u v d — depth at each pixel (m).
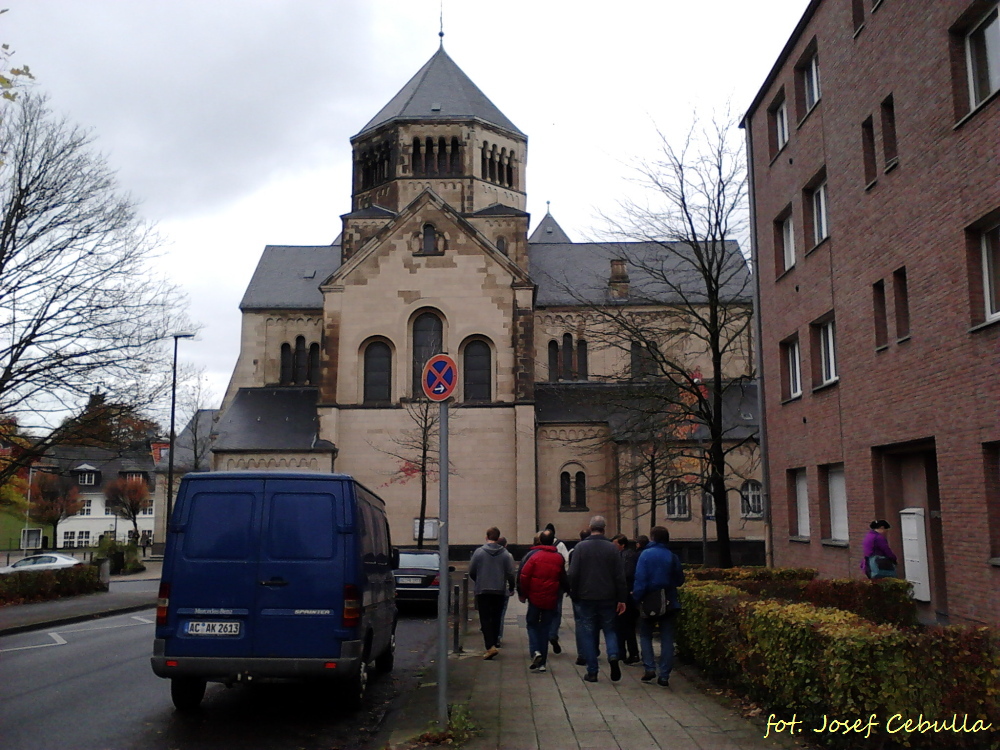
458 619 17.16
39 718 11.16
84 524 100.44
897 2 18.05
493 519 46.53
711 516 47.44
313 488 11.33
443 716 9.51
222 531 11.16
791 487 26.02
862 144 19.91
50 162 28.44
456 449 47.03
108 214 29.94
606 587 13.07
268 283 57.78
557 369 54.53
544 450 49.28
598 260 58.94
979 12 15.27
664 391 32.53
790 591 15.56
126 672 14.98
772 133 27.33
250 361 55.47
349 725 11.02
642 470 32.84
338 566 11.09
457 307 47.91
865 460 20.05
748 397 50.91
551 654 16.48
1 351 27.92
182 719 11.21
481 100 59.19
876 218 19.17
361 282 48.25
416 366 47.81
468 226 48.34
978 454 15.07
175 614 10.95
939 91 16.25
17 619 24.75
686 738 9.39
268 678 10.88
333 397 47.25
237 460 46.88
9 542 85.88
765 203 27.69
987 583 14.81
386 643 14.01
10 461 30.27
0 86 13.23
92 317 28.86
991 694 8.17
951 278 15.92
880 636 8.47
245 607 10.94
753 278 28.95
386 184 56.69
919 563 18.33
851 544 20.83
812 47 23.61
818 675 8.98
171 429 43.81
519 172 58.81
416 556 26.52
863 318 20.00
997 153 14.37
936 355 16.53
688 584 15.05
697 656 13.57
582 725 10.08
